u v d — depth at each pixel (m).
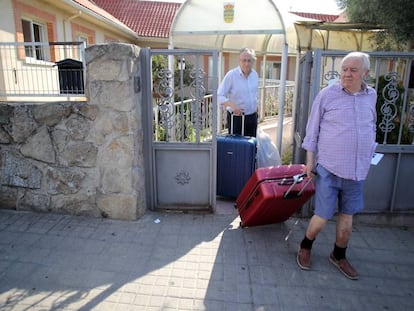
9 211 3.73
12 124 3.55
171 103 3.70
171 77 3.64
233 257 3.00
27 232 3.32
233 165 4.13
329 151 2.59
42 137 3.54
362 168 2.57
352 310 2.38
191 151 3.77
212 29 6.38
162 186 3.90
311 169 2.76
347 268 2.77
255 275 2.75
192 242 3.24
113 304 2.37
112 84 3.33
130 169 3.50
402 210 3.68
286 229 3.54
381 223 3.67
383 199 3.66
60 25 9.34
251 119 4.62
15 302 2.36
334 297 2.51
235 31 6.25
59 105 3.45
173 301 2.42
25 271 2.71
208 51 3.50
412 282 2.71
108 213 3.63
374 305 2.44
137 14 17.80
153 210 3.92
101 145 3.48
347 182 2.62
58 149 3.55
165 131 3.78
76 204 3.66
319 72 3.46
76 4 9.09
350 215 2.72
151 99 3.67
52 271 2.72
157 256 2.98
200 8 6.33
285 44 5.95
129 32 14.34
